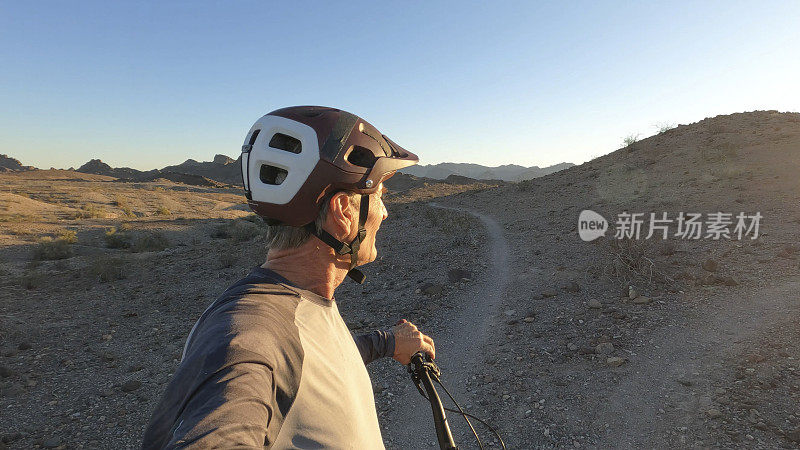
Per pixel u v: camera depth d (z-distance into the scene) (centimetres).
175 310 942
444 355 620
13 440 465
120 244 2619
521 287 833
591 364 537
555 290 784
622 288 748
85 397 560
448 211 2205
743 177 1548
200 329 63
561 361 554
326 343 74
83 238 2891
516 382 522
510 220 1709
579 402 469
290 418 60
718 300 660
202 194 8400
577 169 2884
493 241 1287
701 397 448
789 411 413
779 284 685
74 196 5934
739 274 749
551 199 2092
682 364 512
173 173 15925
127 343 758
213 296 1027
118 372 637
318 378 67
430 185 4884
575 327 638
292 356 63
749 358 500
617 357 538
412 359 118
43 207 4791
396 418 484
